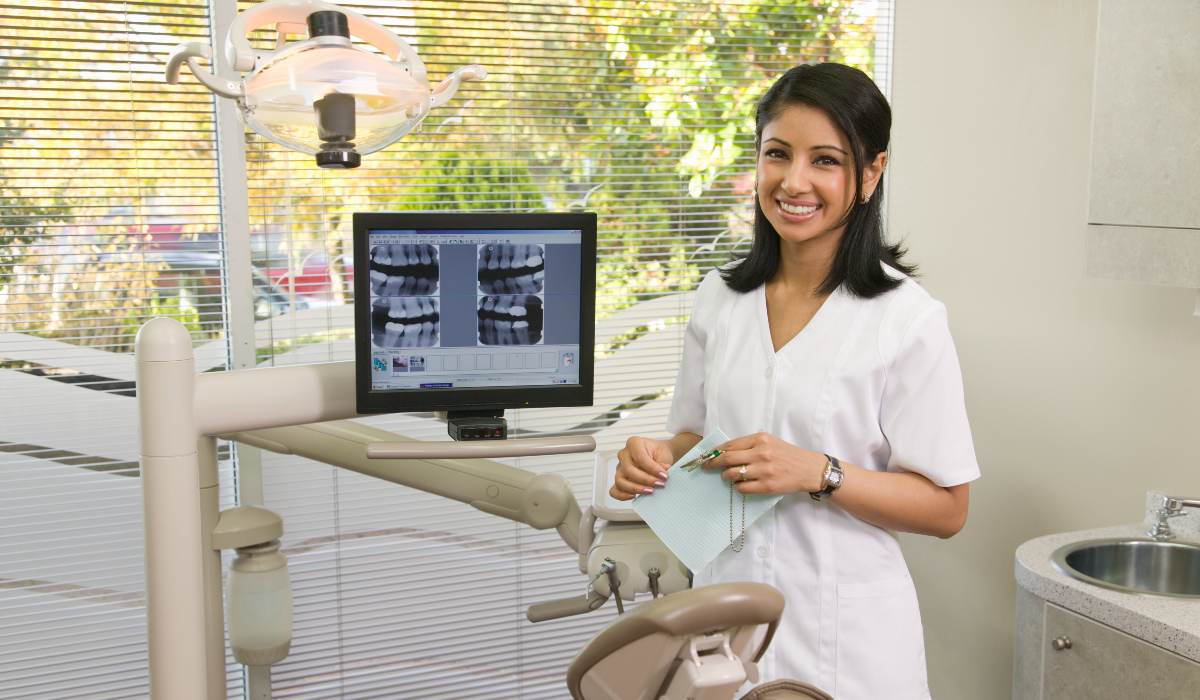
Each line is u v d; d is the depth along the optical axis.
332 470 2.62
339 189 2.53
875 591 1.46
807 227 1.41
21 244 2.32
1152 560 1.92
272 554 2.10
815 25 2.83
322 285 2.55
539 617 1.89
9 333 2.33
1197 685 1.52
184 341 1.55
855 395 1.43
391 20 2.51
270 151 2.47
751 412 1.49
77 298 2.37
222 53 2.40
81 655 2.47
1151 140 1.75
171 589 1.57
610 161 2.72
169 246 2.43
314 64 1.42
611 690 1.06
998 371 2.49
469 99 2.60
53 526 2.41
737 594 0.96
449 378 1.72
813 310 1.49
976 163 2.53
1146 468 2.11
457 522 2.73
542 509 2.01
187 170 2.42
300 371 1.69
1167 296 2.05
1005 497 2.48
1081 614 1.72
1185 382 2.02
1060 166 2.29
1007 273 2.45
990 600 2.54
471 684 2.79
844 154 1.38
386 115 1.51
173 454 1.55
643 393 2.83
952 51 2.61
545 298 1.73
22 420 2.36
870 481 1.38
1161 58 1.72
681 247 2.81
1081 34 2.22
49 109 2.30
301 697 2.68
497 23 2.59
